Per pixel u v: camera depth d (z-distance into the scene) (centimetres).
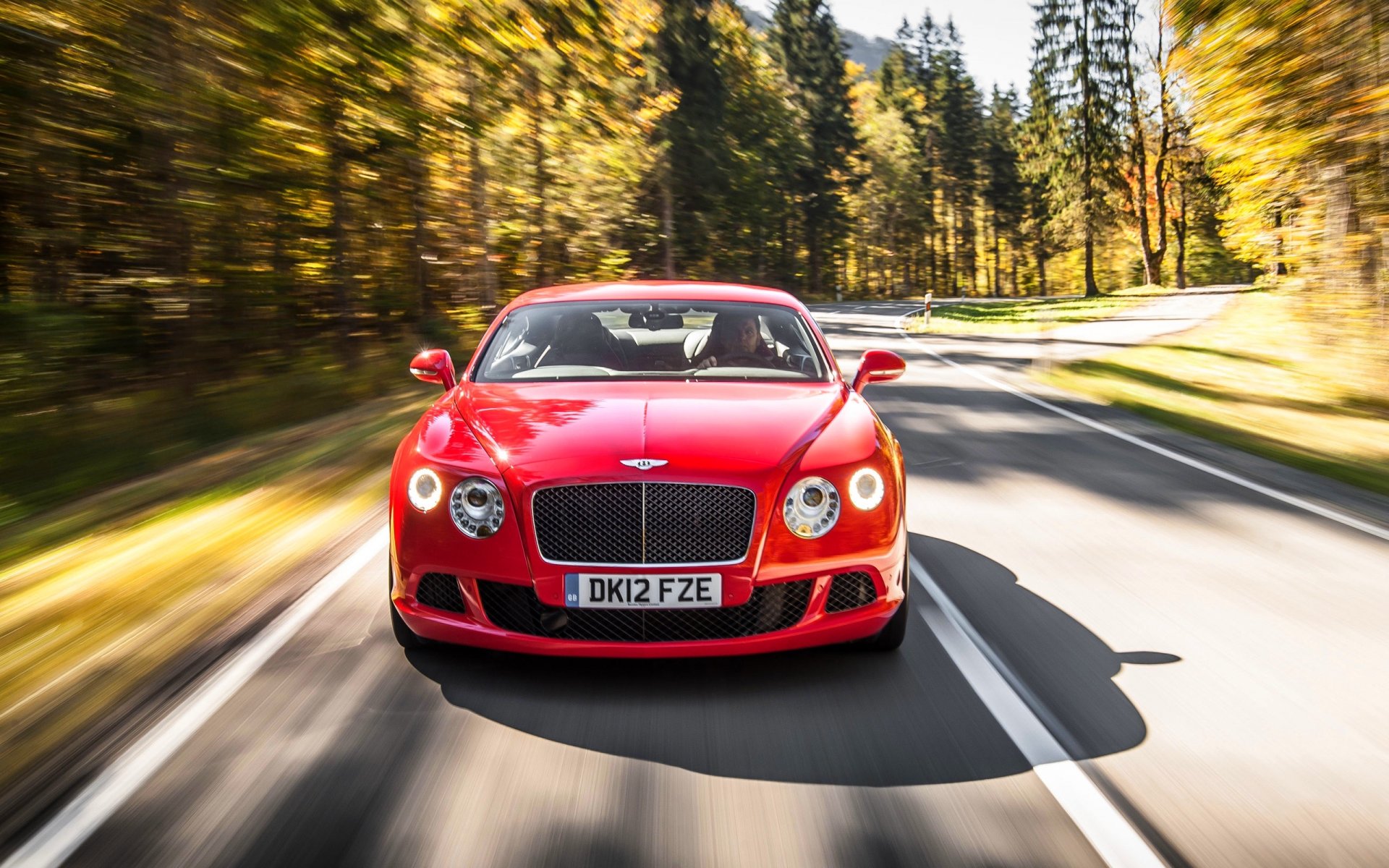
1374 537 596
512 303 541
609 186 3034
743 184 5012
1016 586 496
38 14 1025
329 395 1295
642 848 258
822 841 262
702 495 359
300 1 1145
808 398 434
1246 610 461
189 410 1136
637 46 1969
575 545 359
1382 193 1266
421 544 370
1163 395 1279
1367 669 389
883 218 8838
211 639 409
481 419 407
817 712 343
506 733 325
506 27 1498
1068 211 6234
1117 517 643
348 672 374
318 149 1395
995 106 9331
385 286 2009
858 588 378
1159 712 346
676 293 530
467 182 2195
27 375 1065
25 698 349
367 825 267
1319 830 270
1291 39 1270
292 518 615
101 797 280
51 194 1209
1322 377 1369
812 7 6569
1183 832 268
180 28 1091
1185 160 5803
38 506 761
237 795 282
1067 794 288
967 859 254
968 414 1095
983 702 353
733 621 366
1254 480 766
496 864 249
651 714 341
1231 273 8506
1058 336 2373
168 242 1274
